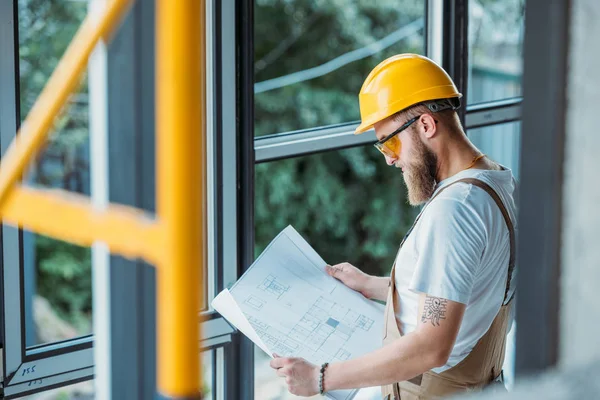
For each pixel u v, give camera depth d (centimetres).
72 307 723
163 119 72
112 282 95
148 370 94
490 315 185
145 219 75
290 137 252
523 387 66
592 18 67
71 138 588
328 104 821
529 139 72
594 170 68
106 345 96
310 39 816
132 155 94
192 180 72
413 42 827
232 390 251
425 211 178
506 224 177
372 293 215
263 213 770
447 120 184
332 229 789
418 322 174
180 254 73
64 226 82
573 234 70
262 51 809
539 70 71
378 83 190
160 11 71
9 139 196
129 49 92
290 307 203
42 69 593
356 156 784
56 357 212
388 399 198
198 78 71
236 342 249
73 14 600
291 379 183
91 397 490
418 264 173
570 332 71
